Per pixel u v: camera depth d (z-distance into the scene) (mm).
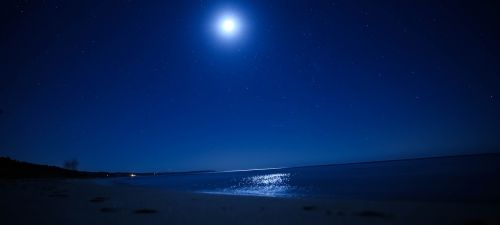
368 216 12016
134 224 11086
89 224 11062
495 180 26312
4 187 30406
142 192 26906
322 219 11680
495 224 9656
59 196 21266
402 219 11211
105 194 24281
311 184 40156
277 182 53156
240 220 11844
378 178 44156
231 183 58781
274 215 12844
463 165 68750
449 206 13641
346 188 30547
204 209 14820
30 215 12945
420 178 36812
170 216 12750
